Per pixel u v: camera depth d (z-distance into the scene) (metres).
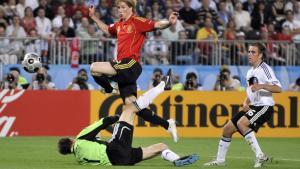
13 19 71.25
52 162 40.19
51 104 61.16
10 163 39.72
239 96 62.84
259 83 39.84
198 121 62.38
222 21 76.75
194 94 62.31
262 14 79.06
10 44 67.12
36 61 46.66
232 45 70.69
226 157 45.34
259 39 75.06
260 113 39.50
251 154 47.69
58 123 61.22
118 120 38.09
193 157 37.91
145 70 69.19
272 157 43.88
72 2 75.00
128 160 37.59
